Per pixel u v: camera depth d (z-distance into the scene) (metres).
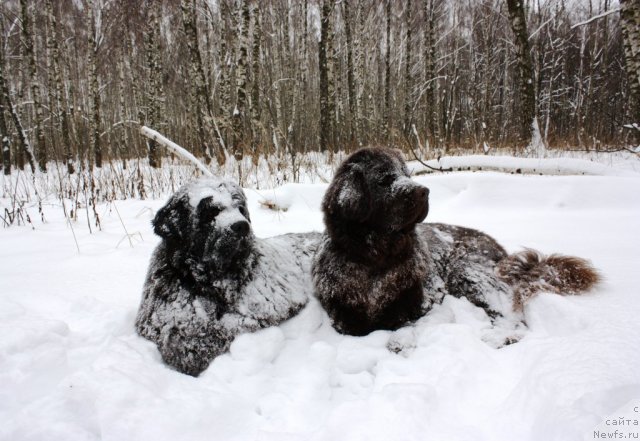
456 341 3.09
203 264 3.16
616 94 30.12
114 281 4.48
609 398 2.01
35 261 5.18
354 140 17.17
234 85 21.48
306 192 7.95
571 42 31.33
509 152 13.64
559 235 5.61
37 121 19.61
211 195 3.15
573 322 3.11
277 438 2.17
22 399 2.47
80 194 10.82
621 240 5.21
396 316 3.54
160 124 23.22
